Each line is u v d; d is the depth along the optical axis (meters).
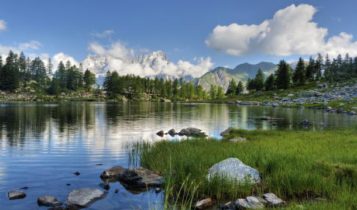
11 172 20.84
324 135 36.31
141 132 45.03
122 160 24.77
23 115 70.19
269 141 30.62
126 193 16.59
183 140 31.41
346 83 166.75
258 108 120.56
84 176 19.97
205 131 48.19
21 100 167.62
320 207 11.84
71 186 17.81
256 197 14.59
